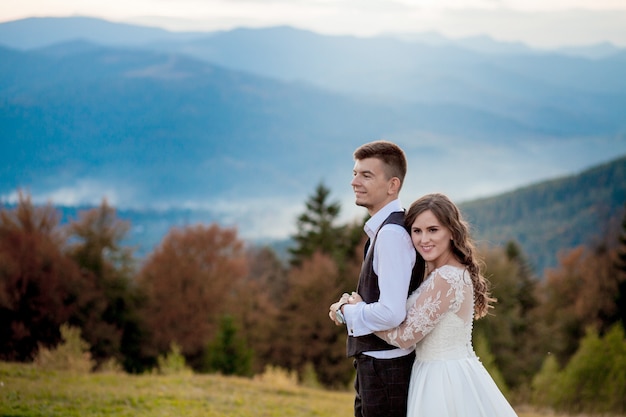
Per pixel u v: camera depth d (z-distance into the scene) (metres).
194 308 35.09
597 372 16.31
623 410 15.85
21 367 10.91
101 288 29.23
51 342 27.25
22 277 27.06
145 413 7.69
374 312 3.69
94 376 10.67
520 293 36.84
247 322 36.12
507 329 27.88
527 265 39.31
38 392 8.21
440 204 3.80
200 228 37.22
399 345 3.74
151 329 31.84
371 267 3.83
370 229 3.94
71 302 28.09
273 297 44.59
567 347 34.56
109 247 30.00
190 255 36.28
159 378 11.10
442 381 3.77
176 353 14.73
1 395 7.81
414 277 3.85
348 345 3.95
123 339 30.27
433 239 3.78
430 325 3.72
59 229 29.36
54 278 27.33
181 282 35.41
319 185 42.91
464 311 3.83
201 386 10.59
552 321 36.41
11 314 26.75
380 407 3.85
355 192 3.96
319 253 38.16
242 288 37.94
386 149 3.90
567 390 16.34
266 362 33.22
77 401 7.95
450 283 3.75
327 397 11.46
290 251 43.38
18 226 28.19
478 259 4.04
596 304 35.09
